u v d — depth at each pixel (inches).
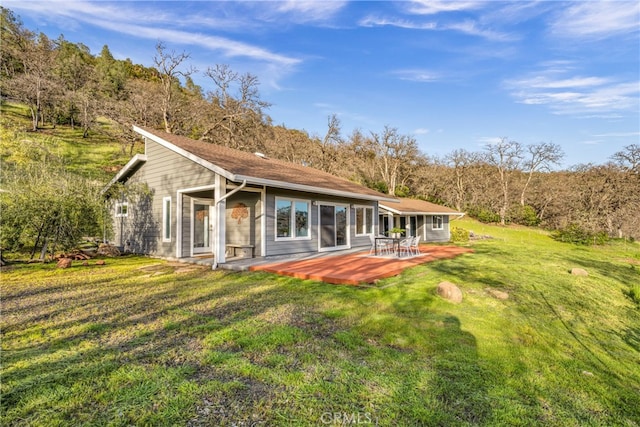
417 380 128.2
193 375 125.3
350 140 1750.7
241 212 465.4
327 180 586.6
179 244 433.4
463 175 1565.0
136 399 107.6
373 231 661.3
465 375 135.6
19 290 260.7
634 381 152.9
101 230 434.6
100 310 209.3
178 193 435.5
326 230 546.0
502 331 196.7
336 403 109.5
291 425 97.2
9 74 1571.1
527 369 148.2
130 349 148.7
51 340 159.3
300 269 342.3
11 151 599.2
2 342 156.0
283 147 1573.6
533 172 1493.6
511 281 331.6
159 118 1173.7
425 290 268.2
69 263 362.9
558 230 1147.9
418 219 920.3
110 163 1164.5
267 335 165.5
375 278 298.2
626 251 852.6
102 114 1237.7
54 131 1396.4
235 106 1190.9
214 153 459.8
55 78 1541.6
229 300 235.3
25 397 107.1
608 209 1153.4
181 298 239.9
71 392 110.7
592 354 182.1
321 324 188.9
